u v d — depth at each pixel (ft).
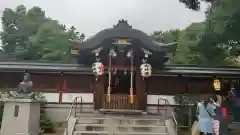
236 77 53.83
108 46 45.83
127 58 48.85
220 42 41.01
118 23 44.45
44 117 51.62
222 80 54.65
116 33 43.55
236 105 51.90
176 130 35.55
